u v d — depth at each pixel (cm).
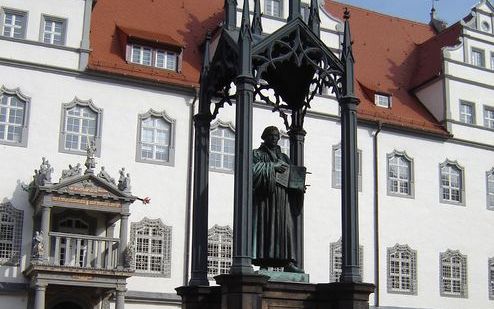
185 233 3312
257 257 1136
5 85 3130
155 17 3762
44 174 2883
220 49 1235
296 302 1087
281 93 1393
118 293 2908
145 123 3350
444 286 3903
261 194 1150
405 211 3872
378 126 3878
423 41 4734
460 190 4078
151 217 3262
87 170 2931
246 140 1080
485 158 4191
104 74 3294
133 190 3256
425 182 3969
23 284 2975
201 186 1276
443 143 4075
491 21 4347
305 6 3734
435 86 4169
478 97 4216
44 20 3247
